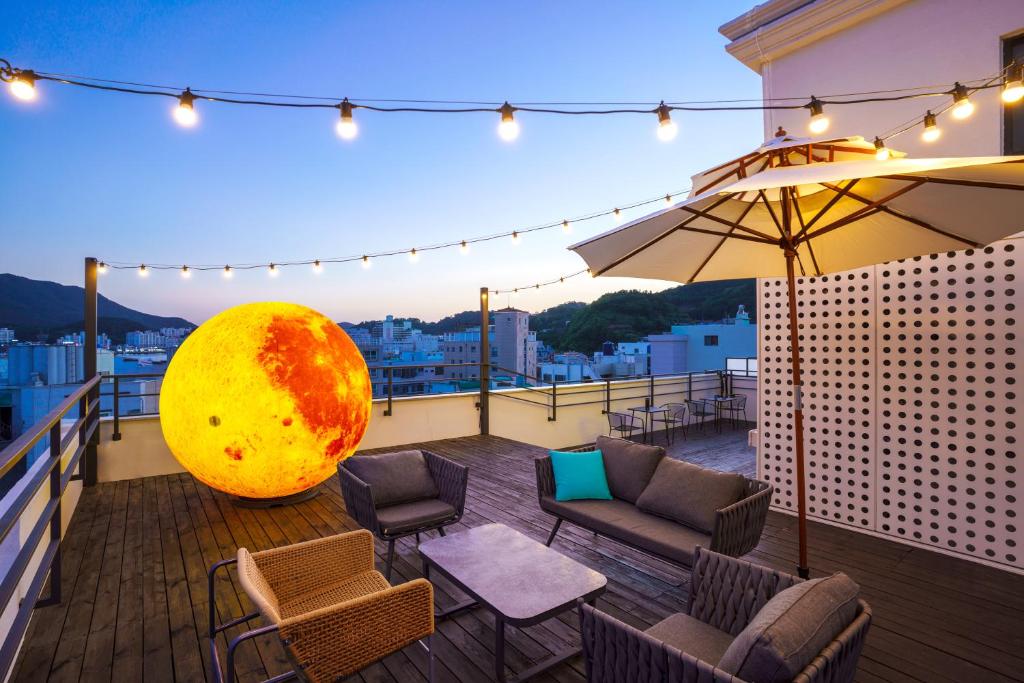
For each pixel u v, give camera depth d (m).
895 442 4.06
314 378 4.35
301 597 2.35
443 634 2.75
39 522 2.66
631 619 2.88
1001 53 3.77
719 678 1.32
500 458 6.85
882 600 3.12
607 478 3.92
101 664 2.48
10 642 2.03
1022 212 2.29
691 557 2.86
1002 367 3.57
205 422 4.16
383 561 3.70
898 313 4.04
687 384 10.97
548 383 9.05
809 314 4.54
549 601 2.27
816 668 1.31
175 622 2.87
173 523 4.50
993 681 2.34
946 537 3.80
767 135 4.97
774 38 4.79
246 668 2.45
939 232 2.63
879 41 4.29
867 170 1.91
